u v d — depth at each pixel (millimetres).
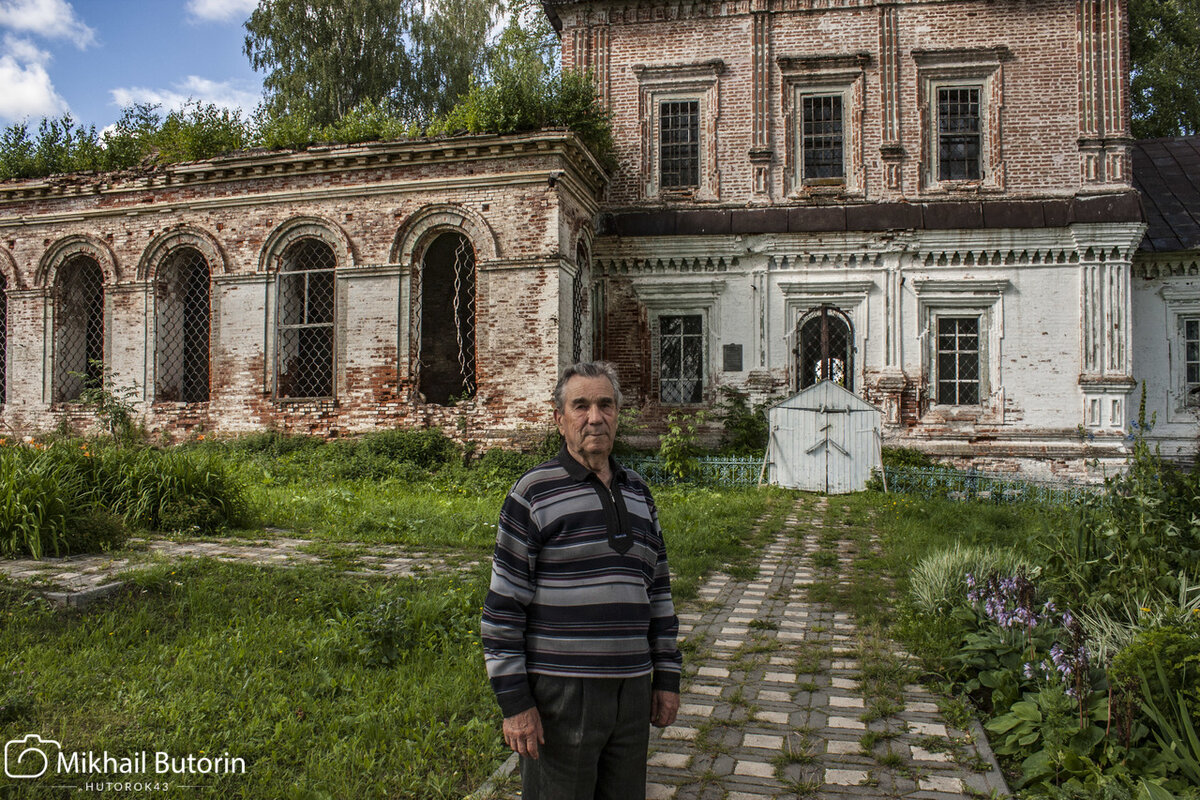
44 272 18281
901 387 17562
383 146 15680
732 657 5875
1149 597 5648
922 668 5523
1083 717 4172
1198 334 18125
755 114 18422
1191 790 3689
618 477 2902
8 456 8820
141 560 7770
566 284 15750
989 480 14328
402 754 4066
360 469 14445
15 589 6551
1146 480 7469
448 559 8617
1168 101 26734
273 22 27938
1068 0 17516
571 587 2670
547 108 15906
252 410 16688
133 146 18625
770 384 18016
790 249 18031
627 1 18906
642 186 18812
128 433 17078
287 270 16938
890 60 18047
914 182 17953
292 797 3637
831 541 10438
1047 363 17250
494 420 15375
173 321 17938
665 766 4164
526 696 2619
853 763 4215
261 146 17516
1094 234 16891
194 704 4535
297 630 5848
